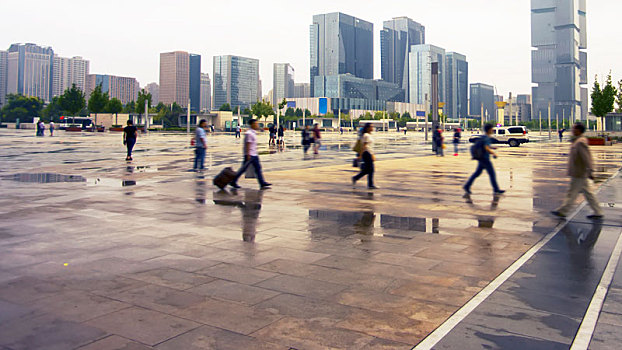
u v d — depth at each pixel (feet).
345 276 17.90
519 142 150.82
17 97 553.64
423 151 114.73
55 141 148.77
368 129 44.57
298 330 13.07
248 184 46.55
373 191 42.04
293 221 28.30
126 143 73.56
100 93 325.01
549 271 18.56
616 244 22.98
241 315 14.11
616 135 213.66
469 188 41.16
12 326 13.19
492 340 12.42
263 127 414.62
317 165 69.51
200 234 24.72
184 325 13.38
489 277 17.81
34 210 31.30
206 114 422.82
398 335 12.76
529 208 33.42
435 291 16.26
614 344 12.18
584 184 29.89
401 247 22.29
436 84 101.24
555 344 12.18
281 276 17.87
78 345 12.05
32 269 18.49
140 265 19.17
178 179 49.93
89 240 23.24
